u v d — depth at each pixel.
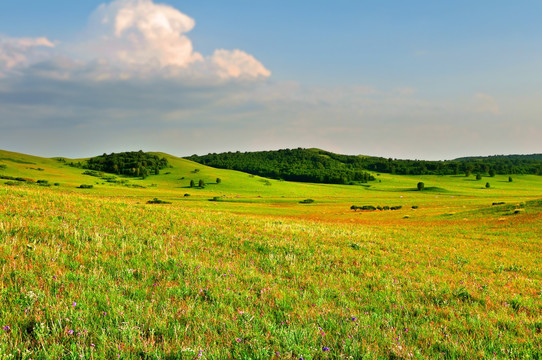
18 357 4.06
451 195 190.62
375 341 5.29
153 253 10.84
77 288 6.56
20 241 9.88
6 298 5.71
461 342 5.59
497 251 24.11
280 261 12.43
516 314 7.77
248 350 4.72
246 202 143.12
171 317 5.68
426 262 15.95
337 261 13.39
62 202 19.28
